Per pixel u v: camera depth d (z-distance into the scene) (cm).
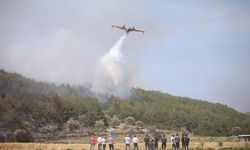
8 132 15362
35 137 16088
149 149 6912
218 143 8675
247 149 7781
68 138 16388
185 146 7112
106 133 18238
